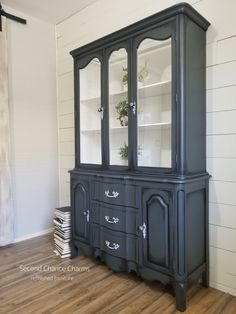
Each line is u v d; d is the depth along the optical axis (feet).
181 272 5.31
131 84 6.39
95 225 7.19
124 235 6.36
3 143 8.81
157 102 6.28
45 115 10.49
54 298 5.86
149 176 5.83
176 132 5.47
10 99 9.39
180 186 5.27
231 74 5.90
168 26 5.56
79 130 7.95
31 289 6.23
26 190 9.92
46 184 10.57
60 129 10.87
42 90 10.37
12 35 9.41
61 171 10.92
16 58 9.53
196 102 5.85
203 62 6.12
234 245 5.96
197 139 5.90
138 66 6.33
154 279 5.82
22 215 9.79
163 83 6.05
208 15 6.21
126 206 6.28
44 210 10.50
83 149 7.92
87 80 7.82
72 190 7.97
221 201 6.13
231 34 5.88
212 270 6.31
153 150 6.25
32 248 8.86
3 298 5.87
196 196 5.79
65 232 8.13
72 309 5.46
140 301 5.72
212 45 6.15
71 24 10.07
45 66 10.44
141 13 7.78
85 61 7.63
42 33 10.32
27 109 9.91
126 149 6.78
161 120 6.18
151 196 5.76
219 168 6.13
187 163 5.52
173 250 5.42
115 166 6.82
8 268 7.34
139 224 6.03
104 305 5.58
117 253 6.52
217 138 6.14
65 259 7.93
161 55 6.05
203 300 5.74
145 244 5.94
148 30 5.95
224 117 6.02
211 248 6.31
